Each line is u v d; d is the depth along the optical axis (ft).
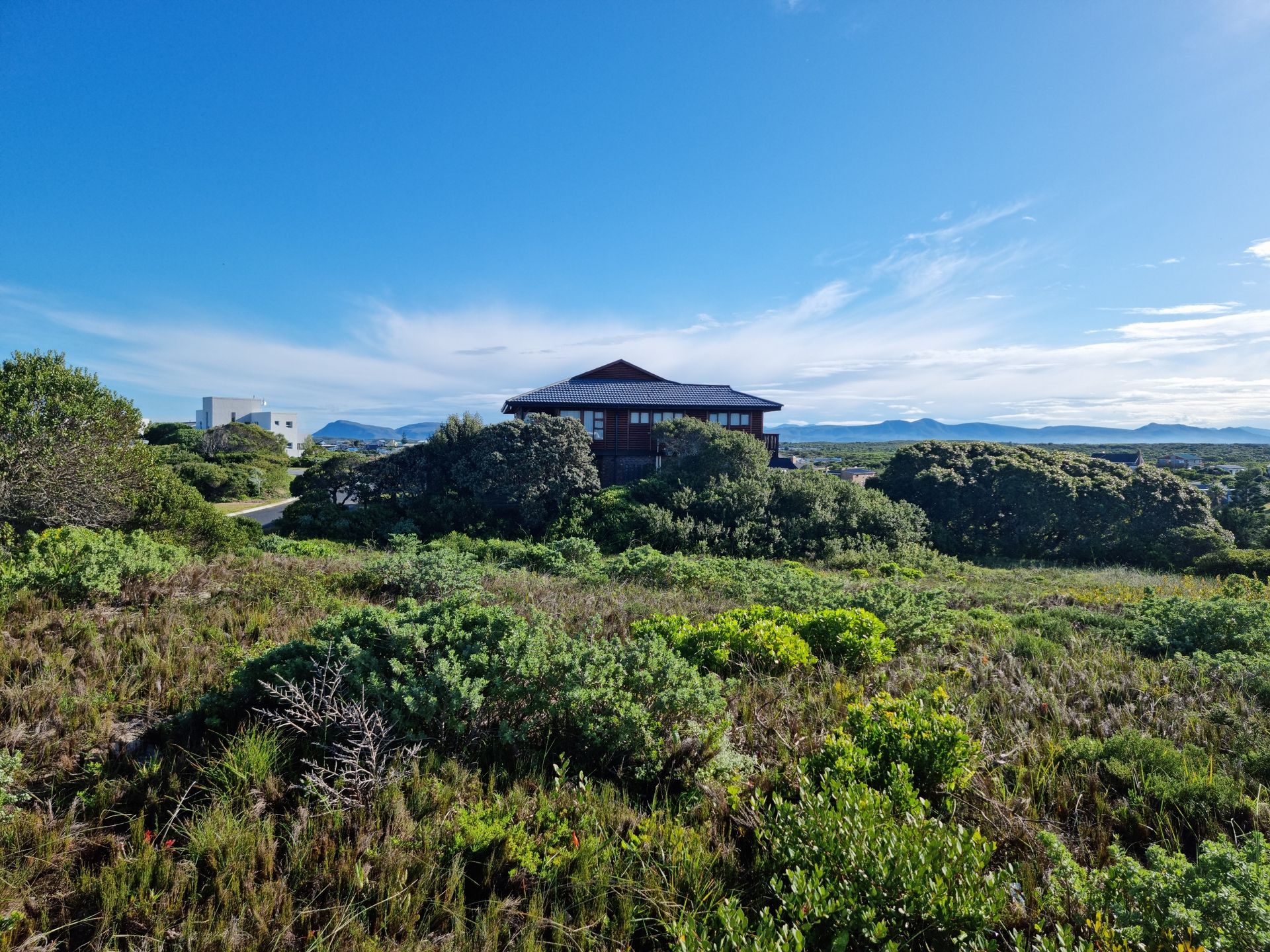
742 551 72.33
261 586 26.96
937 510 92.73
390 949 8.84
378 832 11.02
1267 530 86.63
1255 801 12.91
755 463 86.63
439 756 13.74
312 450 222.69
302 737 13.84
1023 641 25.54
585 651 16.17
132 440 51.24
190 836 10.42
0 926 8.42
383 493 86.58
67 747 12.82
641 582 42.04
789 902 8.90
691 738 14.03
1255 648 23.71
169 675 16.52
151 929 8.98
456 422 91.86
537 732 14.57
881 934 8.00
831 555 73.77
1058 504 85.40
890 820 10.01
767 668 21.20
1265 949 7.84
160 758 12.86
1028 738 16.02
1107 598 41.65
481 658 15.10
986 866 11.31
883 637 24.85
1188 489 86.02
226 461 168.55
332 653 15.56
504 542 64.28
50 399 45.98
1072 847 11.85
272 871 10.13
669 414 107.65
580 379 120.16
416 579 31.73
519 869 10.26
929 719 13.99
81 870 9.96
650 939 9.28
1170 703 19.04
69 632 18.49
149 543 27.84
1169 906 8.56
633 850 10.64
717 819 12.20
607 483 103.14
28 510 44.11
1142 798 13.00
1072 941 8.41
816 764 13.20
